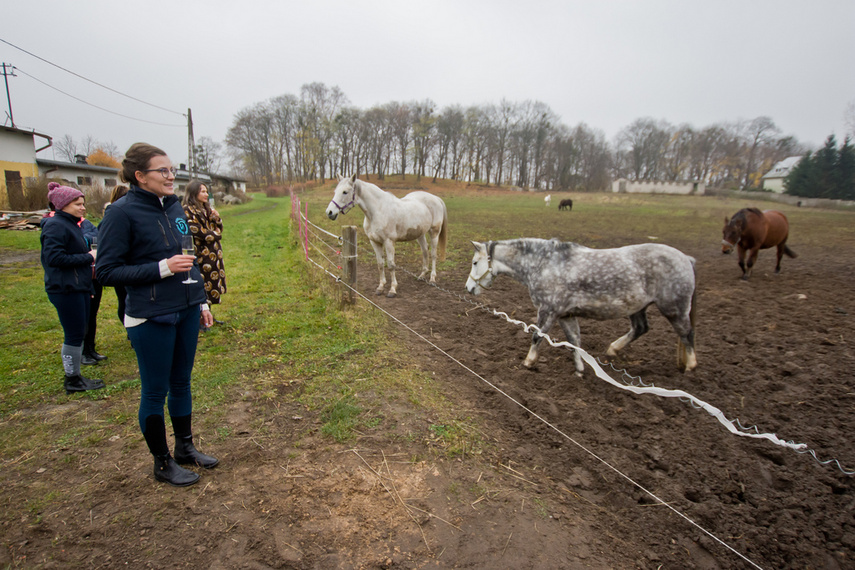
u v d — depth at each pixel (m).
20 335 5.03
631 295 4.11
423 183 73.19
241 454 2.96
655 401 3.96
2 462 2.81
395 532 2.34
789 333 5.61
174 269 2.27
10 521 2.32
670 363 4.80
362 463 2.90
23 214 15.85
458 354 4.88
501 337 5.50
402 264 10.19
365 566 2.13
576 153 74.31
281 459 2.92
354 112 71.00
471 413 3.65
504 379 4.34
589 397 4.02
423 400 3.77
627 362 4.82
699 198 50.91
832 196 46.31
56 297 3.47
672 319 4.31
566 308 4.30
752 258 8.61
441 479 2.79
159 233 2.35
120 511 2.41
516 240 4.55
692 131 70.06
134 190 2.32
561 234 16.92
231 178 52.25
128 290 2.31
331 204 6.63
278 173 81.62
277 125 76.75
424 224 7.48
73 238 3.53
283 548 2.20
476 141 75.00
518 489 2.78
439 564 2.17
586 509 2.67
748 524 2.61
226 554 2.16
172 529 2.30
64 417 3.37
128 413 3.43
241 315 5.91
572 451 3.22
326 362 4.46
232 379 4.03
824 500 2.79
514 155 78.31
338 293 6.40
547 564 2.22
